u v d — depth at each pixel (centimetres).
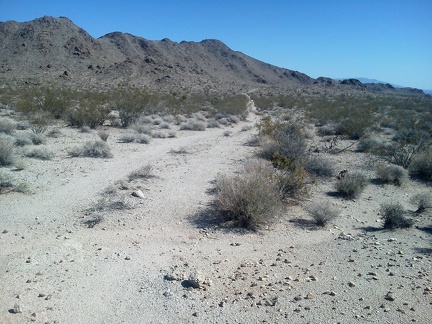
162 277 709
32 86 6366
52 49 11350
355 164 1817
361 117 3209
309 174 1518
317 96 9594
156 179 1423
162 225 981
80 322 573
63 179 1359
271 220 1029
